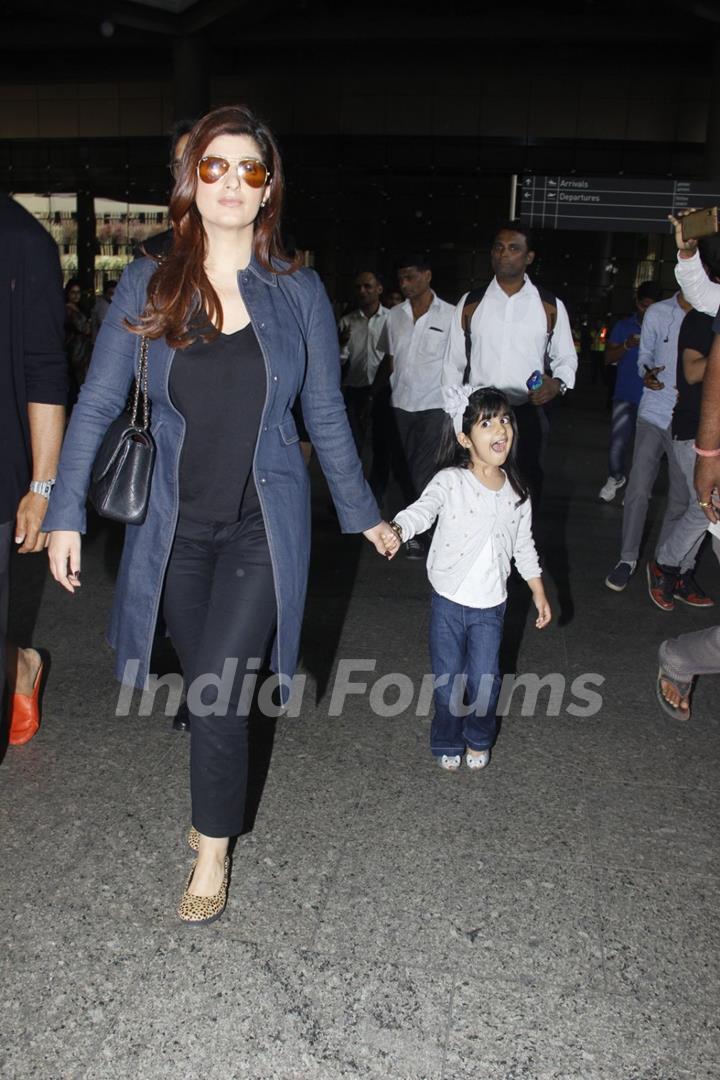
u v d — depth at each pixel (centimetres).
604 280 2452
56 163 2641
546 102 2373
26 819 329
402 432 716
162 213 2619
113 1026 240
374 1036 239
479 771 373
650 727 417
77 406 269
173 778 359
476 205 2464
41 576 603
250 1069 228
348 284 2548
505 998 254
